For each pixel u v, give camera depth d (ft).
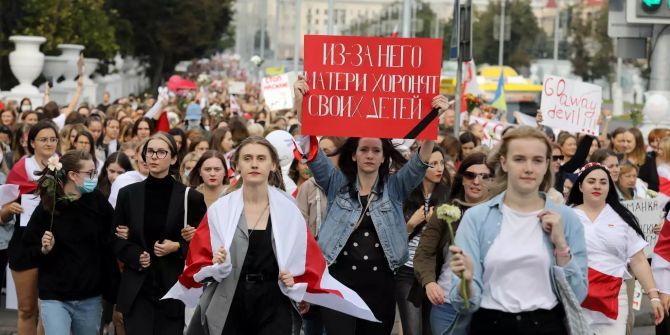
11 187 64.08
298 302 47.03
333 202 52.44
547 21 650.43
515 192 38.60
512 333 38.42
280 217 46.03
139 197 54.29
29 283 60.03
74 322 55.36
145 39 375.25
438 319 48.44
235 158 47.19
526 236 38.37
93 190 55.01
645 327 78.64
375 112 52.54
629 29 114.52
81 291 54.60
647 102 122.52
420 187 59.26
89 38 251.19
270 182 52.06
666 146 84.38
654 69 121.29
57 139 66.18
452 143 83.05
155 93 400.88
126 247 53.62
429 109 52.49
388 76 52.49
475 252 38.47
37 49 196.03
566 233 38.91
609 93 585.63
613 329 53.16
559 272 37.86
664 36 116.06
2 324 72.33
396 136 52.39
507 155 38.60
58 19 240.73
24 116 108.88
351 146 52.90
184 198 54.44
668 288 55.77
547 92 87.66
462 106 151.74
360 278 51.29
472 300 37.99
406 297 57.21
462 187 53.11
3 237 71.15
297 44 319.47
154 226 53.98
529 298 38.27
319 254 46.75
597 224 52.80
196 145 85.51
